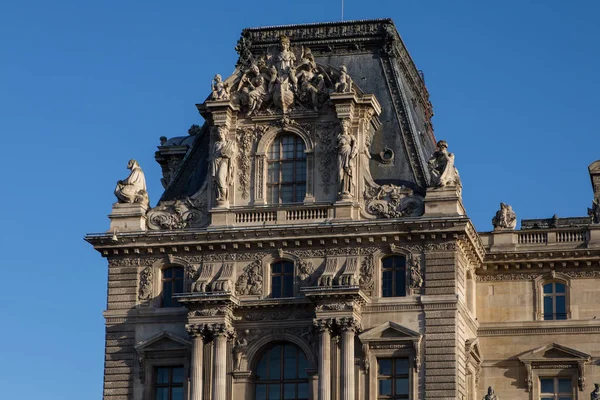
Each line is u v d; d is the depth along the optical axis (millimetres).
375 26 136375
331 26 137000
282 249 128000
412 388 123250
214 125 131625
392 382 124375
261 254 128625
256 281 127812
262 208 129250
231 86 132250
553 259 132375
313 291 124188
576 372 130875
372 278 125938
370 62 135750
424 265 125250
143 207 131625
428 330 124062
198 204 131000
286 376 127125
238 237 128375
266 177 130625
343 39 136500
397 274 126188
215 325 125812
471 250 129375
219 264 129000
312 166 129375
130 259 131250
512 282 133750
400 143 131375
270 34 137750
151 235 130000
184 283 129375
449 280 124438
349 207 127312
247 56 137125
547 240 133375
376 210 127250
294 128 130625
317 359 125125
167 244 129625
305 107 130625
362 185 128500
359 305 124875
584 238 132750
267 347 127562
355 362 124500
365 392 124062
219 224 129500
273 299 126562
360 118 129500
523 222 152125
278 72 131500
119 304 130500
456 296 124250
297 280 127062
